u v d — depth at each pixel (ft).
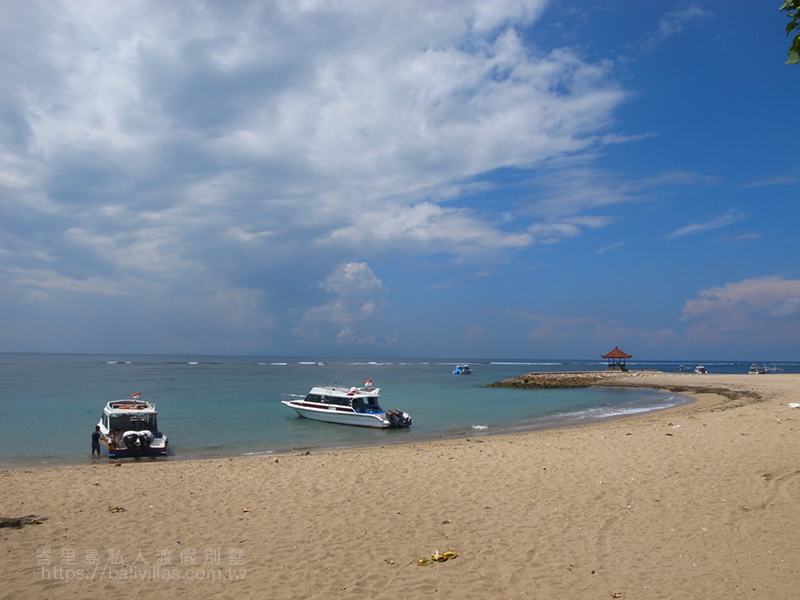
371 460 54.03
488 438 76.69
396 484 42.37
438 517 33.09
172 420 109.50
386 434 92.02
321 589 23.17
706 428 64.08
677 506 32.60
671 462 44.78
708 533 27.68
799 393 126.00
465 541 28.60
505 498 36.83
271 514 34.86
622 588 22.04
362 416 100.53
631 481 39.27
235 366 484.74
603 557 25.46
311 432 95.09
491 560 25.76
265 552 27.81
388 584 23.50
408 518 33.12
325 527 31.78
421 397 165.68
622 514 31.81
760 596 20.52
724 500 33.12
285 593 22.89
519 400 154.71
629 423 84.74
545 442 61.82
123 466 55.11
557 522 31.09
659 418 90.33
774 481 36.60
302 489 41.83
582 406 135.44
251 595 22.77
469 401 151.74
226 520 33.71
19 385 198.80
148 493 41.42
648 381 210.59
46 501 39.11
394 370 431.43
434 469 47.70
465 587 22.91
